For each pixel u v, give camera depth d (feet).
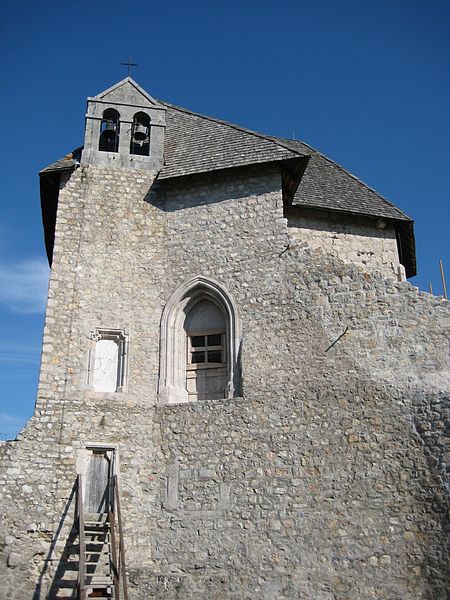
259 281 47.52
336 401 42.22
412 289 43.60
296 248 47.70
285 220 49.01
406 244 58.13
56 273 48.42
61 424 43.80
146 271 50.11
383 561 37.83
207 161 52.80
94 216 51.03
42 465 42.42
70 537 40.83
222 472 42.34
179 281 49.60
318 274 46.14
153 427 45.01
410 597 36.70
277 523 40.14
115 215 51.39
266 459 41.93
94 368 46.62
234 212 50.62
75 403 44.65
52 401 44.37
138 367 46.78
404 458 39.70
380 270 53.78
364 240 54.65
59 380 45.11
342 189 58.34
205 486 42.27
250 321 46.39
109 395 45.42
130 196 52.37
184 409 44.93
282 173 51.31
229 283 48.24
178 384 47.11
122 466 43.47
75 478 42.50
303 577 38.52
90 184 52.16
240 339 46.09
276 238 48.60
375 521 38.78
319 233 53.93
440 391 40.40
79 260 49.21
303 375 43.55
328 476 40.52
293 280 46.62
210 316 49.44
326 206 54.03
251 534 40.27
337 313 44.60
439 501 38.14
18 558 39.83
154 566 40.91
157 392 46.19
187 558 40.65
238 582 39.29
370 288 44.52
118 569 38.99
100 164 53.11
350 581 37.86
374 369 42.34
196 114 60.49
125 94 56.39
